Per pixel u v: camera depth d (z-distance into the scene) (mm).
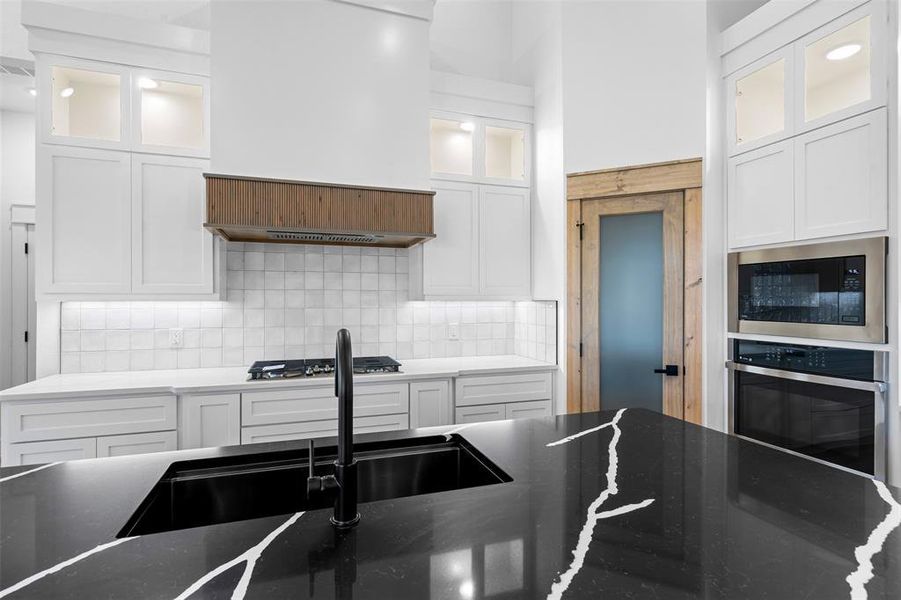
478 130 3207
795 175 2123
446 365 3070
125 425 2279
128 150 2449
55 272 2346
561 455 1185
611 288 2852
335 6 2547
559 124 3037
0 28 2781
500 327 3584
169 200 2520
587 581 635
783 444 2164
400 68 2670
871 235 1830
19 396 2133
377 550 715
